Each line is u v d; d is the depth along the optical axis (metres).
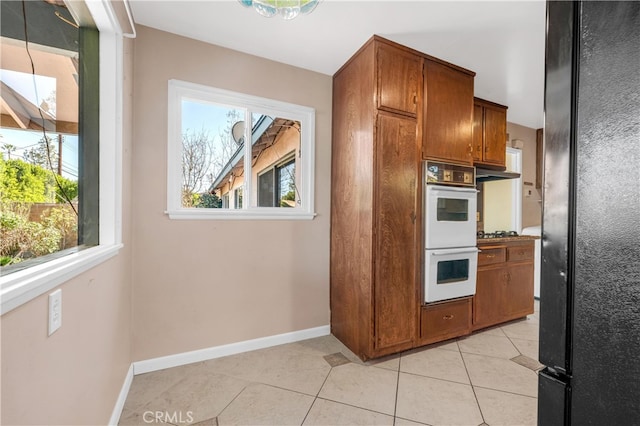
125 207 1.68
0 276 0.73
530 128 4.14
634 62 0.32
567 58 0.39
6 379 0.67
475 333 2.63
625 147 0.33
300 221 2.50
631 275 0.32
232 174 2.32
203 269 2.14
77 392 1.04
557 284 0.40
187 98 2.11
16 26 0.89
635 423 0.32
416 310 2.26
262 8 1.42
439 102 2.34
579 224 0.38
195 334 2.11
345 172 2.41
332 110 2.63
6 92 0.84
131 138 1.85
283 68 2.41
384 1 1.71
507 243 2.84
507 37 2.05
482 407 1.62
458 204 2.41
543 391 0.42
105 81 1.43
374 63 2.06
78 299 1.04
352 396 1.71
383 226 2.12
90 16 1.30
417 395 1.72
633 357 0.32
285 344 2.41
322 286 2.60
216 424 1.48
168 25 1.94
